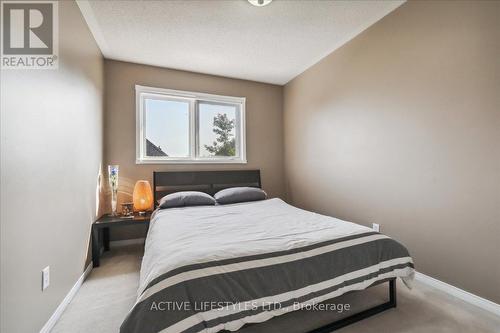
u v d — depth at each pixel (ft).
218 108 12.46
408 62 6.97
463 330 4.72
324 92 10.48
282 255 4.44
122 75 10.42
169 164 11.20
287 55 10.18
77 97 6.59
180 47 9.31
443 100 6.15
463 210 5.78
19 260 3.88
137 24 7.75
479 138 5.48
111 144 10.18
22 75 4.08
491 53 5.27
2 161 3.52
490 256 5.33
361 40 8.52
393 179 7.48
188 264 3.90
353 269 4.80
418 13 6.66
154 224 7.24
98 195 8.85
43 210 4.65
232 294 3.76
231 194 10.46
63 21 5.71
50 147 4.97
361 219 8.69
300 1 6.81
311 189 11.49
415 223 6.86
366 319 5.06
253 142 13.11
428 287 6.39
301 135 12.17
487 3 5.32
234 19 7.60
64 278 5.60
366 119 8.43
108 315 5.35
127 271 7.70
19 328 3.84
